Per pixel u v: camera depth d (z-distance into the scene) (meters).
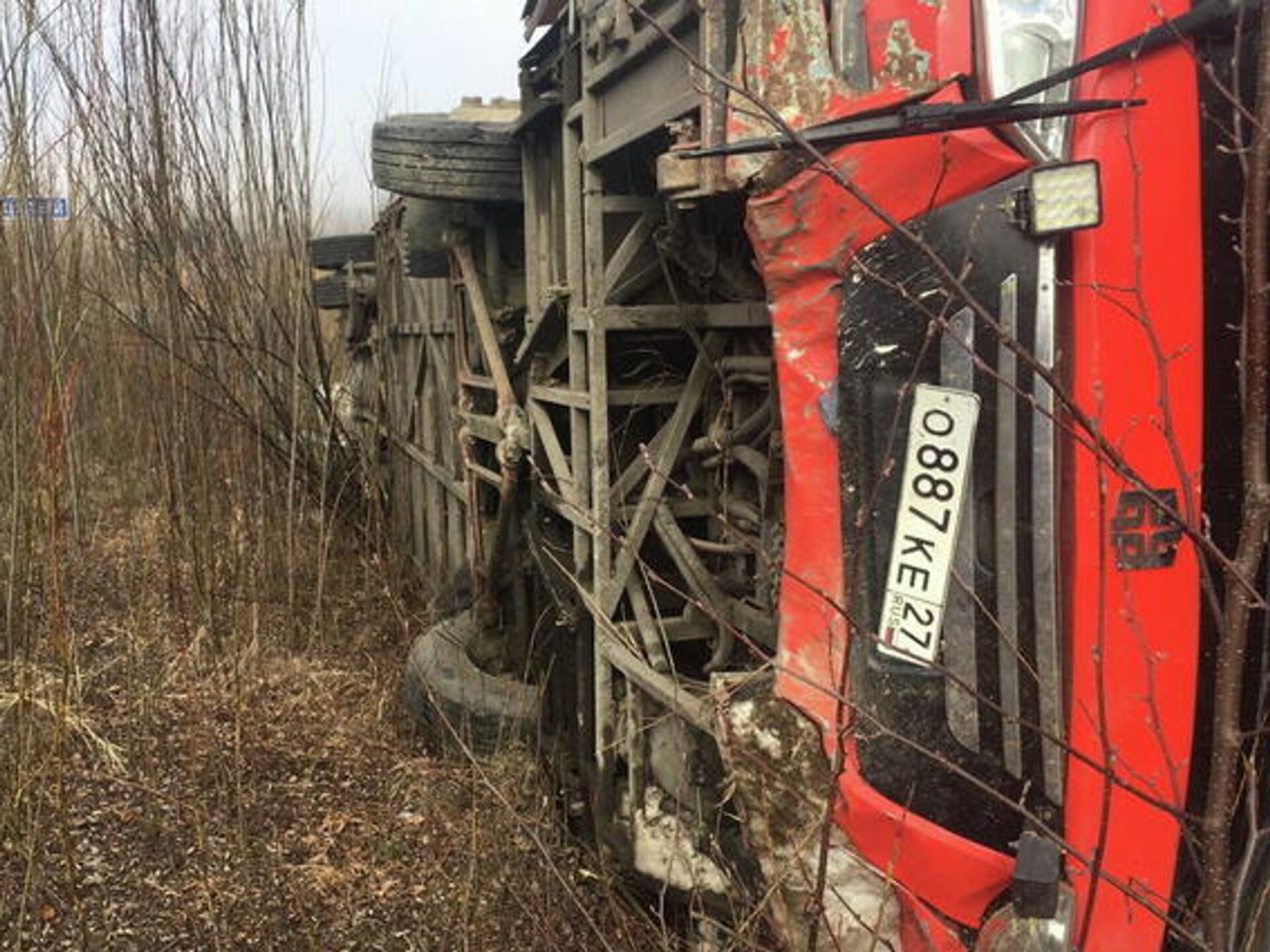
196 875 3.58
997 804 1.95
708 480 3.44
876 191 1.96
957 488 1.94
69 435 4.31
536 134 4.14
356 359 8.66
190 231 5.66
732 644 3.21
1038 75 1.89
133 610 5.06
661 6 2.59
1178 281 1.87
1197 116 1.87
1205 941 1.59
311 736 4.57
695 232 3.08
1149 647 1.88
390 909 3.40
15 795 3.57
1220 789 1.42
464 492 5.09
